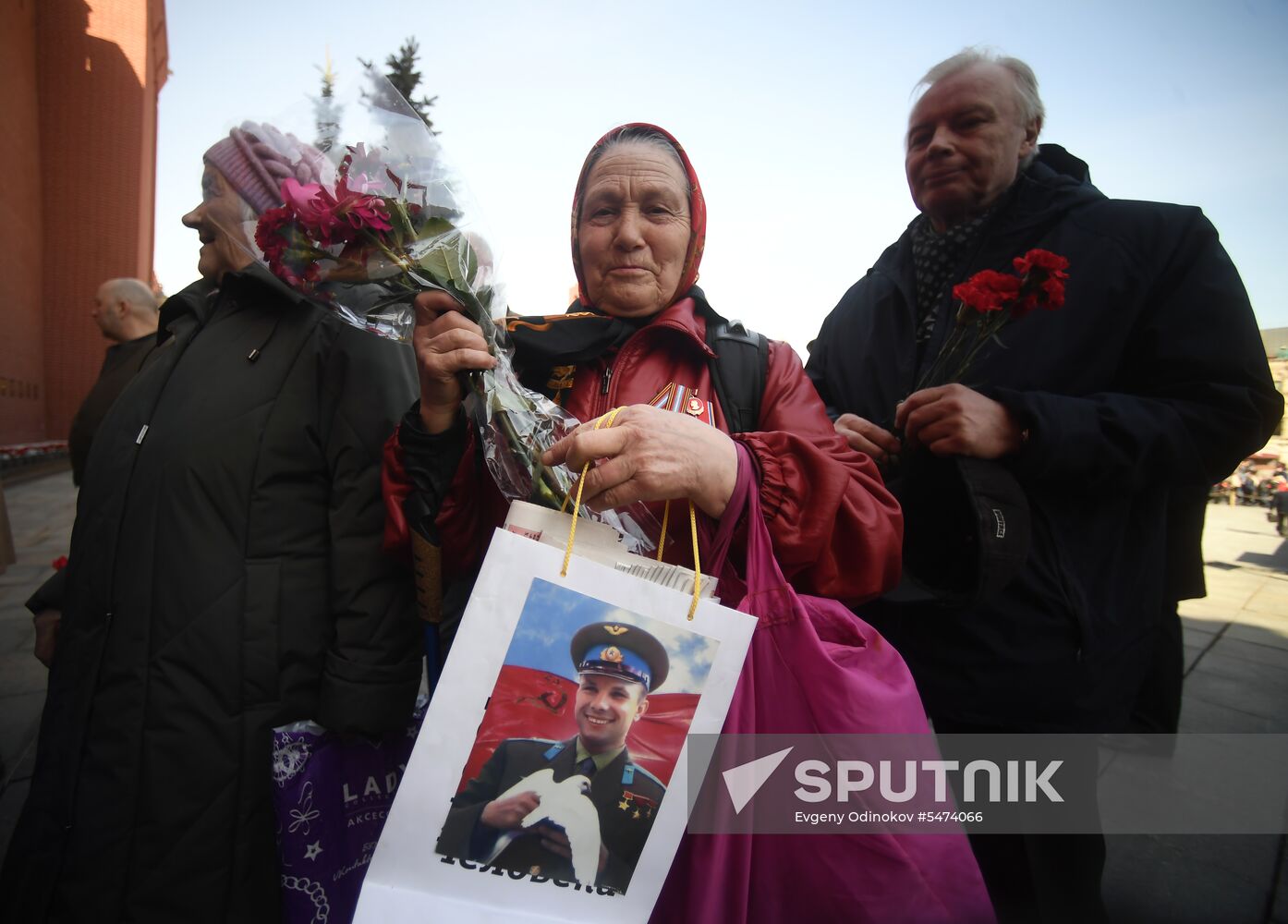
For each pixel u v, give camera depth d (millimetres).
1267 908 1695
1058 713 1308
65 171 19016
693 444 821
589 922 734
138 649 1110
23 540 6148
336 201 927
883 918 808
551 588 739
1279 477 11117
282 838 1052
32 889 1117
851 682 811
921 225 1692
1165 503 1444
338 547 1121
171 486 1129
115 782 1096
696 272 1165
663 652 747
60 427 18984
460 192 1000
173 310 1369
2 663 3086
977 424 1205
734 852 818
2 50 15805
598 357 1095
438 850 728
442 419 978
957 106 1462
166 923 1084
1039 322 1377
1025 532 1160
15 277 16641
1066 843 1323
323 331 1201
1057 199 1469
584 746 738
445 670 733
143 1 20016
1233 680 3188
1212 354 1264
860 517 928
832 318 1863
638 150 1093
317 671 1177
